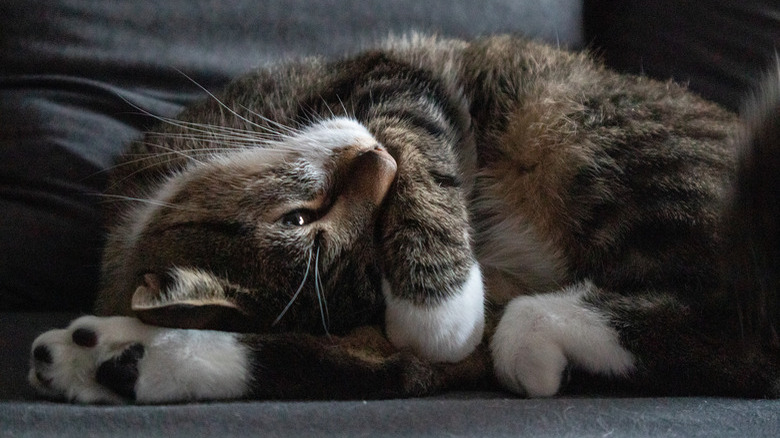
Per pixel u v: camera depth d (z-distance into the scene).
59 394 0.58
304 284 0.61
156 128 0.70
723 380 0.59
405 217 0.63
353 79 0.69
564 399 0.58
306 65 0.71
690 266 0.61
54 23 0.75
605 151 0.65
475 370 0.62
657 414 0.56
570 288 0.63
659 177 0.63
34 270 0.71
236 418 0.55
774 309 0.59
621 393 0.60
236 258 0.61
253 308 0.60
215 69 0.78
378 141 0.65
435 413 0.56
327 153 0.64
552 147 0.66
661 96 0.68
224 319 0.59
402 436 0.54
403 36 0.74
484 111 0.70
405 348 0.61
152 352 0.57
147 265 0.62
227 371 0.58
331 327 0.62
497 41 0.73
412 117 0.67
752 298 0.59
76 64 0.75
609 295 0.62
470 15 0.82
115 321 0.58
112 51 0.76
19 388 0.59
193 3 0.78
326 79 0.70
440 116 0.68
